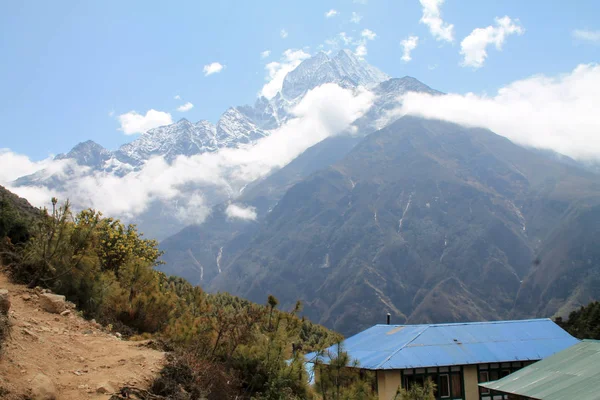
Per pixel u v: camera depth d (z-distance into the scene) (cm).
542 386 2133
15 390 827
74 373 987
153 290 1888
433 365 2706
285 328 1589
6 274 1597
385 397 2609
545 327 3278
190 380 1128
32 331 1146
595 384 1989
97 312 1658
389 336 3192
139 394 962
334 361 1423
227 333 1509
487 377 2842
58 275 1628
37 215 3006
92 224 1858
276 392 1313
